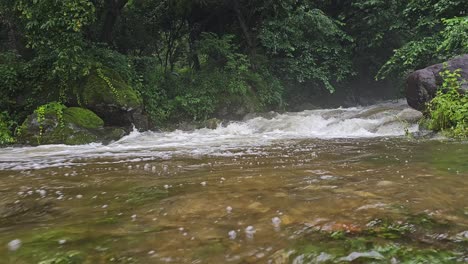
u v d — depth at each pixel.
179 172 3.43
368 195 2.24
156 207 2.15
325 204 2.07
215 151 5.31
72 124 7.54
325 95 17.50
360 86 18.94
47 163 4.48
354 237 1.56
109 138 7.77
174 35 15.23
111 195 2.53
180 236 1.63
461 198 2.14
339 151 4.75
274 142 6.51
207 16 14.77
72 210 2.19
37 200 2.45
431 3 11.66
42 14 7.86
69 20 7.89
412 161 3.63
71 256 1.42
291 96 15.88
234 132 9.34
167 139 7.87
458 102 6.48
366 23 15.90
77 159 4.83
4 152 6.08
